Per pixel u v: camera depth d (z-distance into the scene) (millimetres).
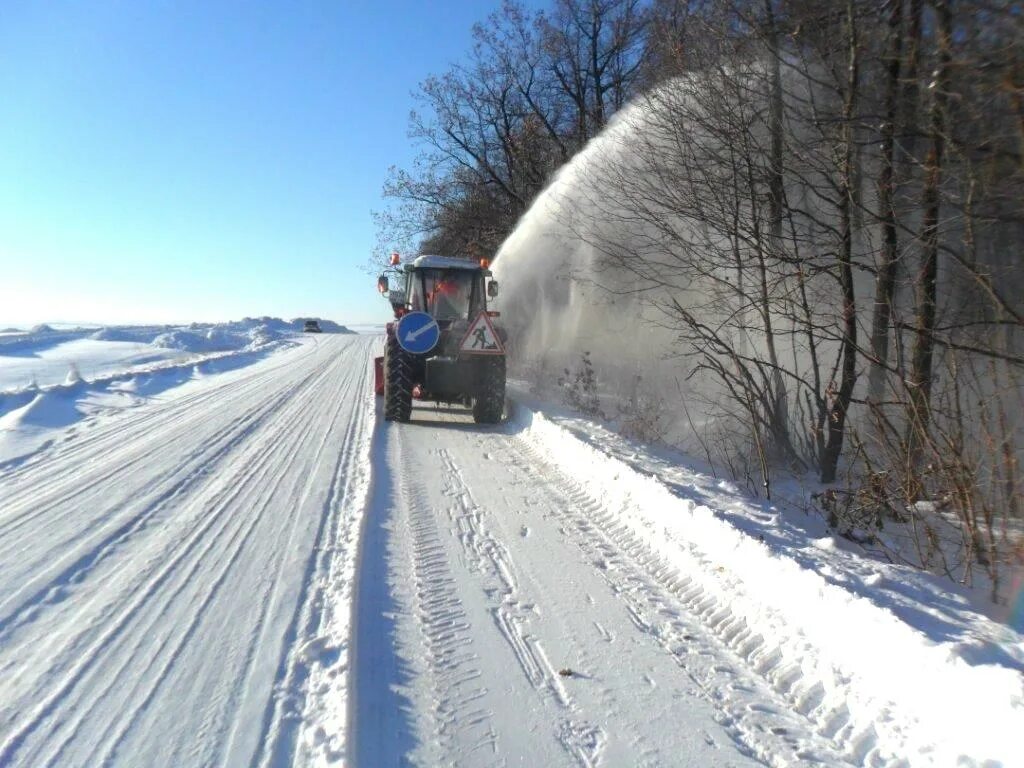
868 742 3256
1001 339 6383
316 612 4398
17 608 4438
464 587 4875
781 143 8086
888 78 6234
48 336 28938
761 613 4402
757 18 7492
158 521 6160
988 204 5695
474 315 12938
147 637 4070
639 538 5934
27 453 8922
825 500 7305
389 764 3062
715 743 3252
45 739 3148
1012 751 2906
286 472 7969
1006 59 4879
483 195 23562
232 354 26297
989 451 5836
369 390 16047
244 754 3061
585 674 3814
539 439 10047
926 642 3547
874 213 7238
